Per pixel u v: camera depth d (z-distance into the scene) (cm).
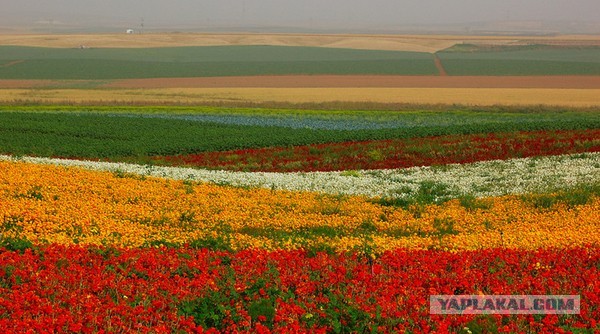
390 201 2767
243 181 3200
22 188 2598
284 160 4088
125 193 2667
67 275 1485
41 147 4419
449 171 3569
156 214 2369
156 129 5372
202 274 1512
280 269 1581
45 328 1169
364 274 1527
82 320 1231
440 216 2505
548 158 3831
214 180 3178
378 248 1880
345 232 2269
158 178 3069
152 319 1281
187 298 1391
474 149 4175
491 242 1972
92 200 2505
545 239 1995
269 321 1287
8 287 1447
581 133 4628
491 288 1502
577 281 1568
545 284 1535
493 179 3306
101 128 5350
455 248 1914
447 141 4522
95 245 1797
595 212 2488
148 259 1617
